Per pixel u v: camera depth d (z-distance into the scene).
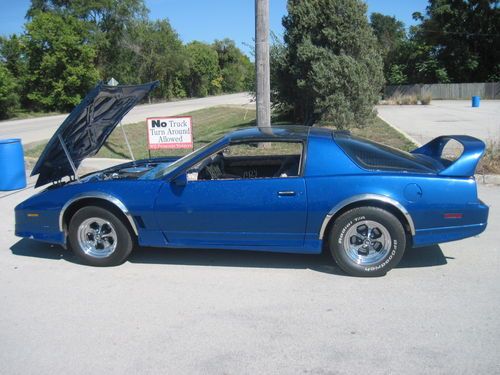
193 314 4.00
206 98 70.38
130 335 3.67
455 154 10.76
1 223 7.06
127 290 4.54
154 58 64.50
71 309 4.15
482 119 22.36
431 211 4.48
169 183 4.86
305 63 15.45
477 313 3.86
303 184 4.59
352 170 4.58
